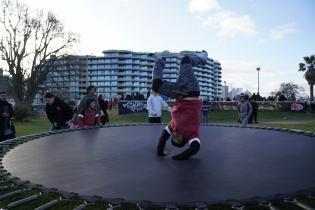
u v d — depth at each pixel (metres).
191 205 2.22
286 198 2.31
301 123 17.86
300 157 3.63
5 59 33.50
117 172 3.09
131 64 90.12
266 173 2.99
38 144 4.57
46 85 35.94
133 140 4.86
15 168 3.30
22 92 34.38
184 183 2.72
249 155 3.75
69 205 2.31
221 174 2.96
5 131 6.80
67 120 6.78
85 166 3.34
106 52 89.44
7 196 2.50
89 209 2.23
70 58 35.06
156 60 3.80
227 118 22.53
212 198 2.37
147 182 2.77
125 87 89.69
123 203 2.29
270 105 27.45
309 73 36.66
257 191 2.51
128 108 26.05
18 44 33.62
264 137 5.04
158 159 3.59
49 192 2.54
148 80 92.31
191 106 3.55
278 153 3.85
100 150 4.13
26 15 33.62
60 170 3.20
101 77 89.38
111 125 6.66
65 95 35.91
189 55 3.74
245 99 11.28
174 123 3.60
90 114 6.96
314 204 2.22
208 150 4.05
